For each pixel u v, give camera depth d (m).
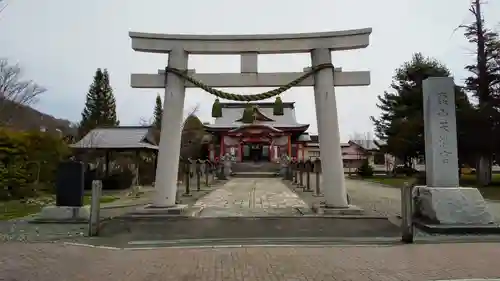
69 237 10.91
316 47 14.45
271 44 14.58
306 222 12.63
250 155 65.44
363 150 67.88
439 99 12.43
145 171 32.88
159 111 62.44
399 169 49.78
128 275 6.75
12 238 10.71
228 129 61.19
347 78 14.56
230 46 14.62
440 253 8.28
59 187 13.68
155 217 13.22
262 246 9.41
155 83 14.63
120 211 15.97
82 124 53.31
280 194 24.00
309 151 70.00
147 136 31.97
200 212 15.02
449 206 11.50
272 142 61.25
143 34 14.51
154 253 8.66
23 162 22.12
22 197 21.12
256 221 12.85
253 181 40.25
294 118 66.94
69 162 13.83
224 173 46.84
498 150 27.39
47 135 24.53
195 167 37.69
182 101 14.58
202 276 6.63
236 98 14.33
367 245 9.48
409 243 9.70
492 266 7.09
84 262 7.78
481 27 28.95
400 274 6.65
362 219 12.93
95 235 11.17
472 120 26.73
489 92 28.97
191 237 10.91
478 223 11.30
